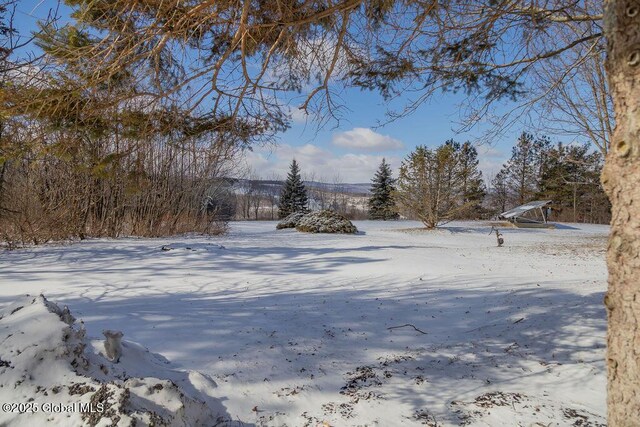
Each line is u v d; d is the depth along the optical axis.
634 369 1.35
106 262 10.16
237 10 3.09
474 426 2.94
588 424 2.96
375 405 3.26
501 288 7.60
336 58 3.42
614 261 1.42
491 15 3.60
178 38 3.13
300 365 4.08
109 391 2.13
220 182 23.09
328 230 23.38
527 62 3.97
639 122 1.31
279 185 59.97
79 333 2.69
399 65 4.10
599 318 5.22
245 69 3.19
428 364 4.23
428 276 9.11
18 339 2.30
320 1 3.12
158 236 19.05
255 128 4.20
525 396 3.46
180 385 3.10
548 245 17.69
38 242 13.86
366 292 7.55
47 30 2.84
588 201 41.03
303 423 2.95
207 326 5.21
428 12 3.32
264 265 10.44
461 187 26.80
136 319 5.42
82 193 15.69
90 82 3.01
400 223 34.97
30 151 3.62
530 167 41.72
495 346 4.75
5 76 3.46
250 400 3.22
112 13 2.87
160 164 18.66
